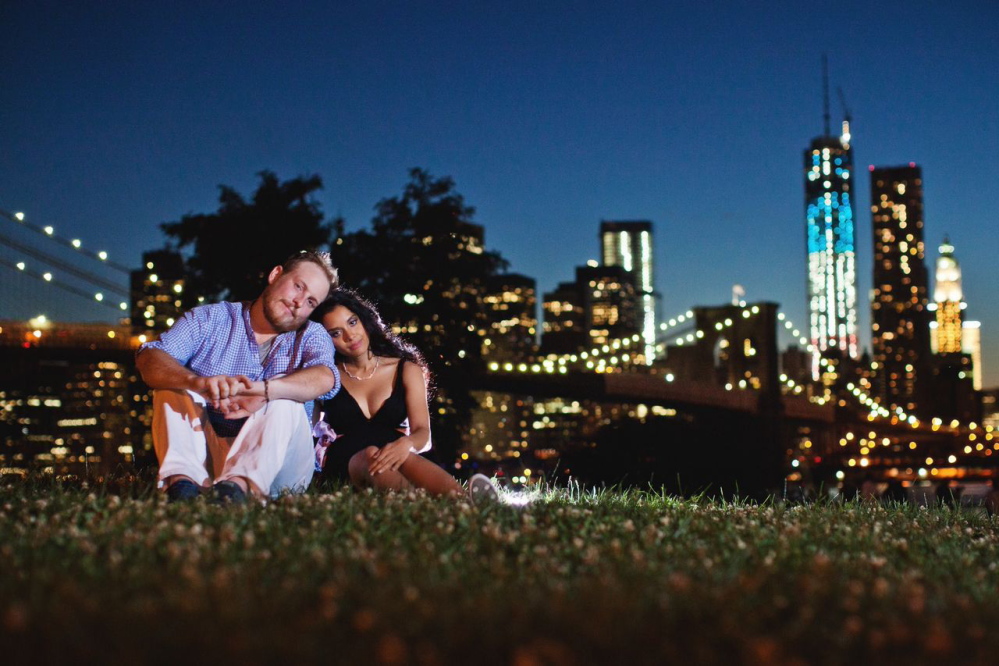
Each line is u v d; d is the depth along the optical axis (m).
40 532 3.46
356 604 2.48
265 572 2.90
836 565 3.42
